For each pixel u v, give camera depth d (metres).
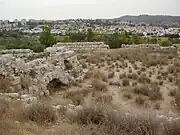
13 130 7.44
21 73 16.05
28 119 8.82
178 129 7.43
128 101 15.93
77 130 7.84
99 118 8.70
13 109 9.38
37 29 136.88
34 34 100.19
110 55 30.39
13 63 15.96
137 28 162.25
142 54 31.38
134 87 18.17
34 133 7.46
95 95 16.59
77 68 22.38
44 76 17.09
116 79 20.75
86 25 183.25
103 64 25.89
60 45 36.03
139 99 15.71
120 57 29.55
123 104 15.38
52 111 9.26
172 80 20.30
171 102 15.62
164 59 28.22
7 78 15.01
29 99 11.70
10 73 15.46
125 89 17.89
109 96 16.08
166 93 17.42
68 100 15.24
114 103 15.42
